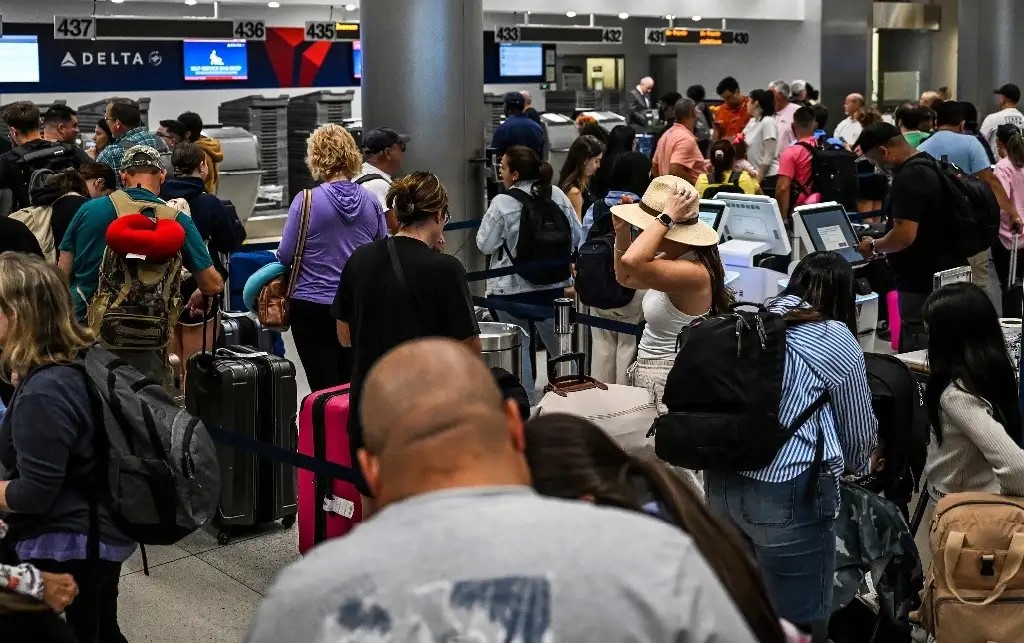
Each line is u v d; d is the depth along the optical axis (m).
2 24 15.06
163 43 17.02
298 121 11.45
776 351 3.77
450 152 8.54
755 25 21.92
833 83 20.95
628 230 5.03
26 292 3.50
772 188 11.66
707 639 1.57
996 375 4.28
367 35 8.48
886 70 23.83
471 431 1.69
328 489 5.01
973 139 8.73
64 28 14.72
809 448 3.79
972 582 3.95
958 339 4.28
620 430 4.39
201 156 7.37
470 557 1.57
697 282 4.65
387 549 1.60
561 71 22.69
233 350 5.80
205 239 7.32
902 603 4.31
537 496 1.69
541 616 1.54
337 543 1.66
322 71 18.59
